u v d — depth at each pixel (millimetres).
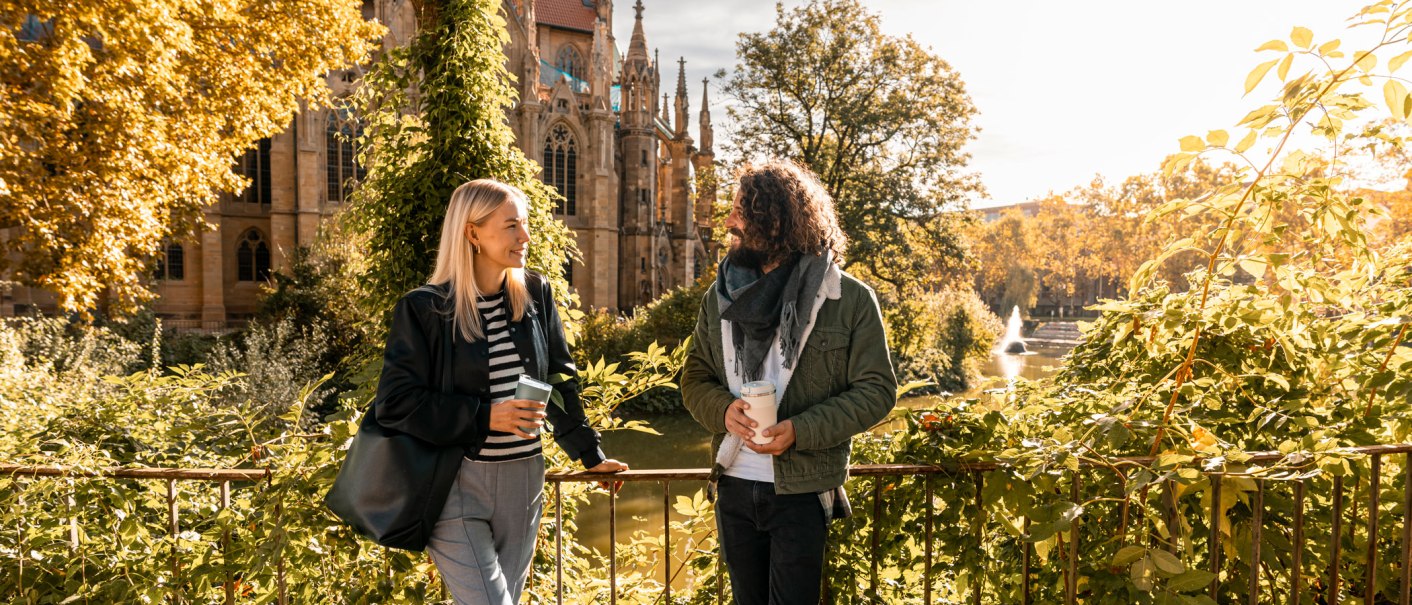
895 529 3037
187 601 2863
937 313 38094
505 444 2314
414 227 6387
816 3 33469
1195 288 3238
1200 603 2236
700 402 2441
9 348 11906
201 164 14375
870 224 32406
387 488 2143
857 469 2744
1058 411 3213
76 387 9602
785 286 2275
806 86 33812
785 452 2240
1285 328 3064
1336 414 3088
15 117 12109
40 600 2836
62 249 13008
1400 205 19062
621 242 54312
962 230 36719
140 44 12203
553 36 58781
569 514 4559
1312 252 3379
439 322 2199
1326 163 2641
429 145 6395
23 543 2861
